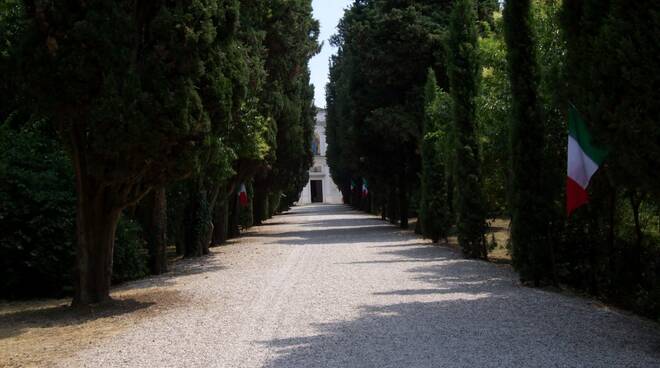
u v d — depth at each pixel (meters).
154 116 8.68
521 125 10.96
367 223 36.97
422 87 25.58
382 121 25.94
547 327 7.26
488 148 16.33
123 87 8.55
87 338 7.50
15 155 12.55
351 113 28.44
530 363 5.70
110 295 11.26
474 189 16.17
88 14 8.47
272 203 48.34
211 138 9.66
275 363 6.01
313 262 15.68
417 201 31.89
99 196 9.81
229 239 26.92
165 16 8.90
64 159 12.90
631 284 10.16
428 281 11.63
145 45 9.11
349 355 6.20
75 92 8.64
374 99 27.17
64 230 12.04
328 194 97.19
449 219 21.25
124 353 6.62
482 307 8.69
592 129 6.41
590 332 6.97
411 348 6.42
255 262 16.41
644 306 8.49
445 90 25.89
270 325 7.85
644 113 5.68
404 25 25.25
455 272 13.05
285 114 27.50
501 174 16.28
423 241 22.22
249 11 18.50
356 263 15.14
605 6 6.34
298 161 34.22
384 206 40.94
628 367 5.50
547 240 10.84
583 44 6.54
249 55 17.58
